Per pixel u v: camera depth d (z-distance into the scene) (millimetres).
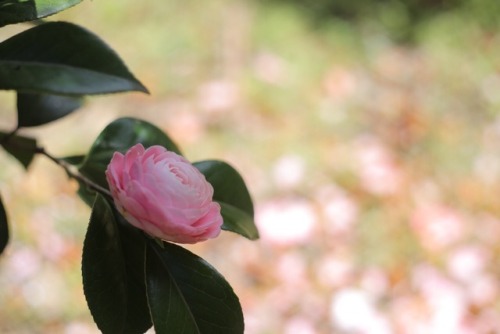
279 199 4242
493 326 3652
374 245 4004
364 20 5777
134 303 1078
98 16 5363
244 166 4418
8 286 3535
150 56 5152
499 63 5480
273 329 3633
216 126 4676
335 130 4746
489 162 4582
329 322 3688
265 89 4961
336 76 5160
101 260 1057
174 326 1054
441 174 4477
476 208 4238
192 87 4961
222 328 1079
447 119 4961
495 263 3943
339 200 4211
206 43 5305
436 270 3883
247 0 5734
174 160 989
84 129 4531
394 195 4270
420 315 3686
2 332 3393
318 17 5754
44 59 1033
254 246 3977
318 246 4012
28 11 1014
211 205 1000
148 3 5516
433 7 5957
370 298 3762
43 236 3764
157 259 1083
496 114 4996
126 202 944
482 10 5863
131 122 1247
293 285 3803
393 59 5469
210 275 1091
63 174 4059
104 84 1038
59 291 3541
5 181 3973
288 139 4613
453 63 5469
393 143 4703
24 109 1298
